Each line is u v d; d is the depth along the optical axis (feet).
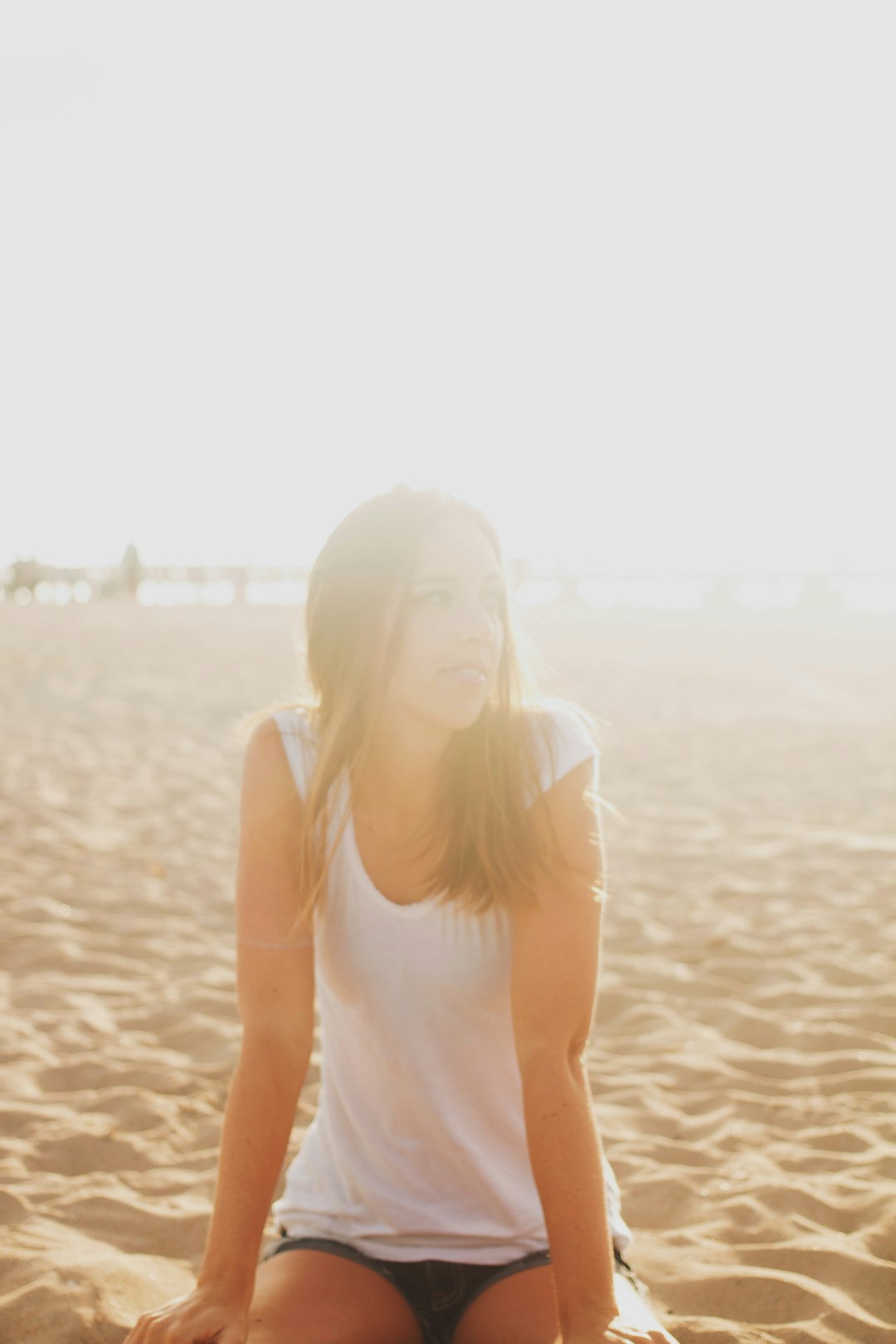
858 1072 10.60
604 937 15.19
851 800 24.76
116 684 42.93
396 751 5.45
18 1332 6.21
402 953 5.45
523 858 5.32
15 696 39.19
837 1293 6.97
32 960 13.75
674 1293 7.14
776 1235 7.79
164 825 21.36
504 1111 5.67
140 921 15.38
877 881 17.81
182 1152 9.10
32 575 110.83
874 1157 8.89
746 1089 10.39
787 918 15.93
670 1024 11.98
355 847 5.47
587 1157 5.05
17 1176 8.63
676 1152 9.16
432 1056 5.54
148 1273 7.02
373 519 5.35
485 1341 5.25
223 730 33.14
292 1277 5.41
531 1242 5.64
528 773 5.44
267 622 77.10
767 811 23.81
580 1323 4.71
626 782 27.22
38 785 24.21
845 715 38.47
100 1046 11.27
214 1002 12.35
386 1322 5.38
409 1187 5.64
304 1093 10.36
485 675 5.24
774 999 12.71
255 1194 5.05
